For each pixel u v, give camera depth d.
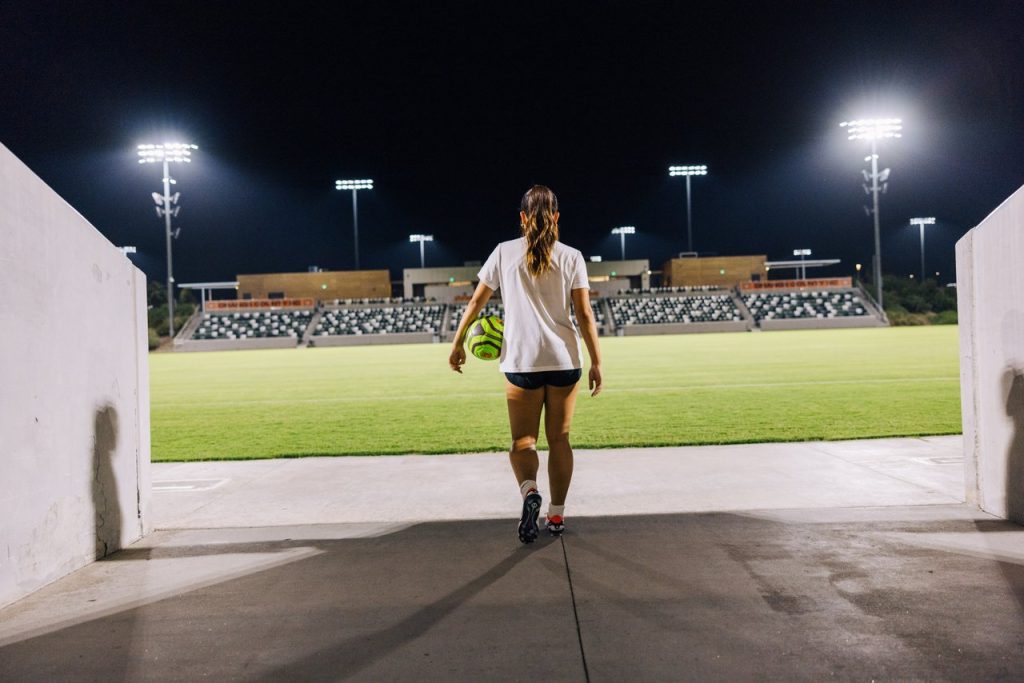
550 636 1.95
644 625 2.01
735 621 2.02
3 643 1.98
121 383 3.00
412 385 12.98
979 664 1.73
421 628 2.02
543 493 3.87
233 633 2.03
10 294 2.28
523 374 2.86
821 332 36.53
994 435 3.10
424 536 3.01
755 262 50.16
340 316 46.75
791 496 3.67
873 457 4.89
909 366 14.15
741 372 13.65
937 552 2.61
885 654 1.80
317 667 1.80
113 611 2.21
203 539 3.07
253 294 49.75
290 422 8.05
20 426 2.34
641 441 5.88
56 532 2.52
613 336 42.16
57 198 2.55
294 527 3.25
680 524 3.09
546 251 2.85
